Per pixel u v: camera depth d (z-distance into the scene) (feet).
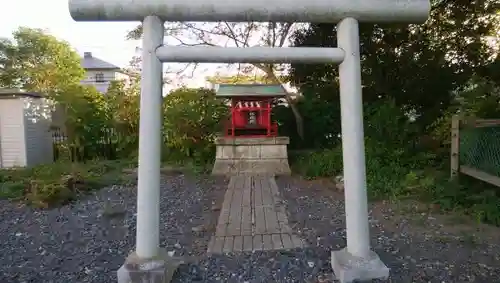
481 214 12.10
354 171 8.07
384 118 21.09
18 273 9.08
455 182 15.11
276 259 9.41
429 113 24.49
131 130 29.01
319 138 29.09
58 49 58.29
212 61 8.05
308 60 8.04
